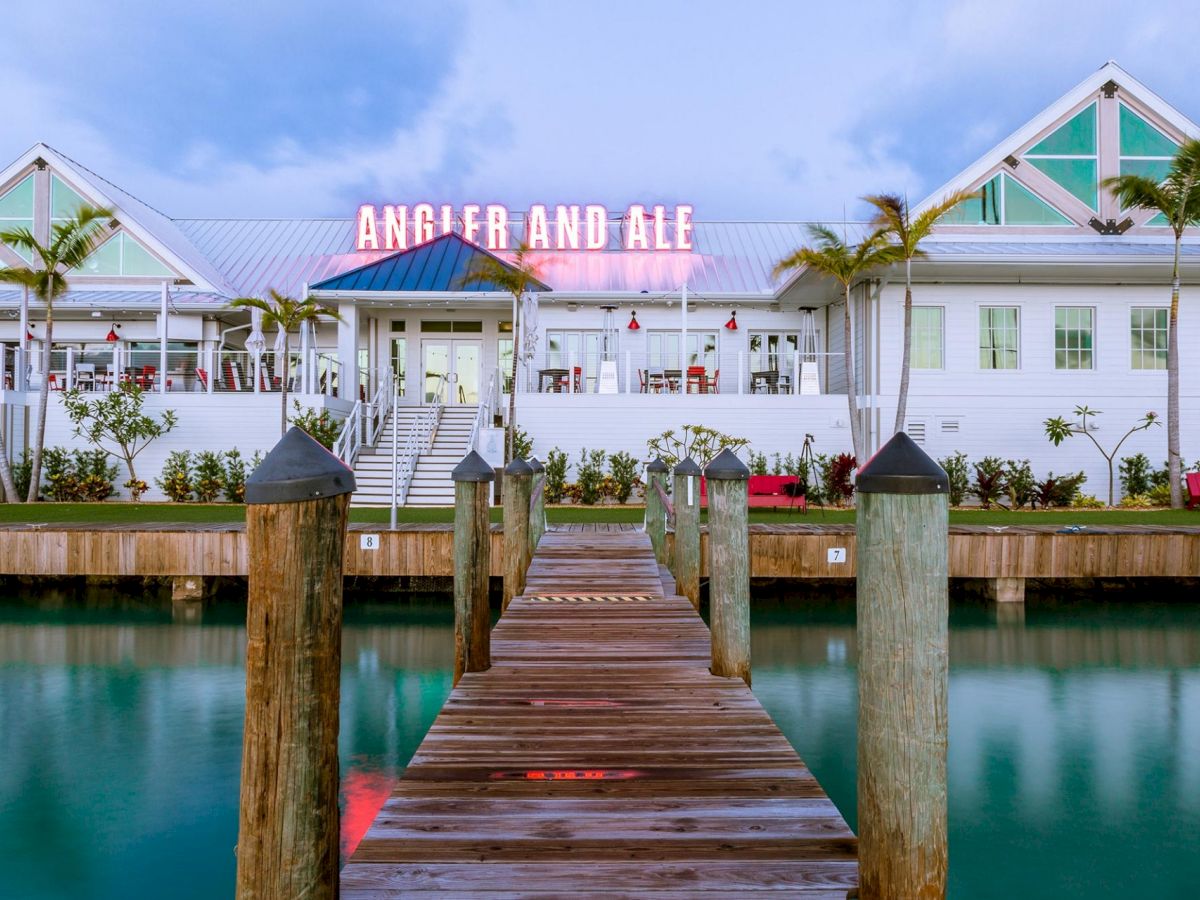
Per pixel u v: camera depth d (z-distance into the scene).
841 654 9.11
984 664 8.77
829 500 16.61
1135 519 13.06
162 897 4.44
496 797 3.27
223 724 7.07
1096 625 10.14
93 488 16.25
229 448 16.80
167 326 18.16
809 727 6.98
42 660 8.90
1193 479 14.99
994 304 17.11
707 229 24.75
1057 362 17.16
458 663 5.32
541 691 4.82
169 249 19.92
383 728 7.04
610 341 19.95
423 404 18.52
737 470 5.18
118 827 5.24
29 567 10.60
